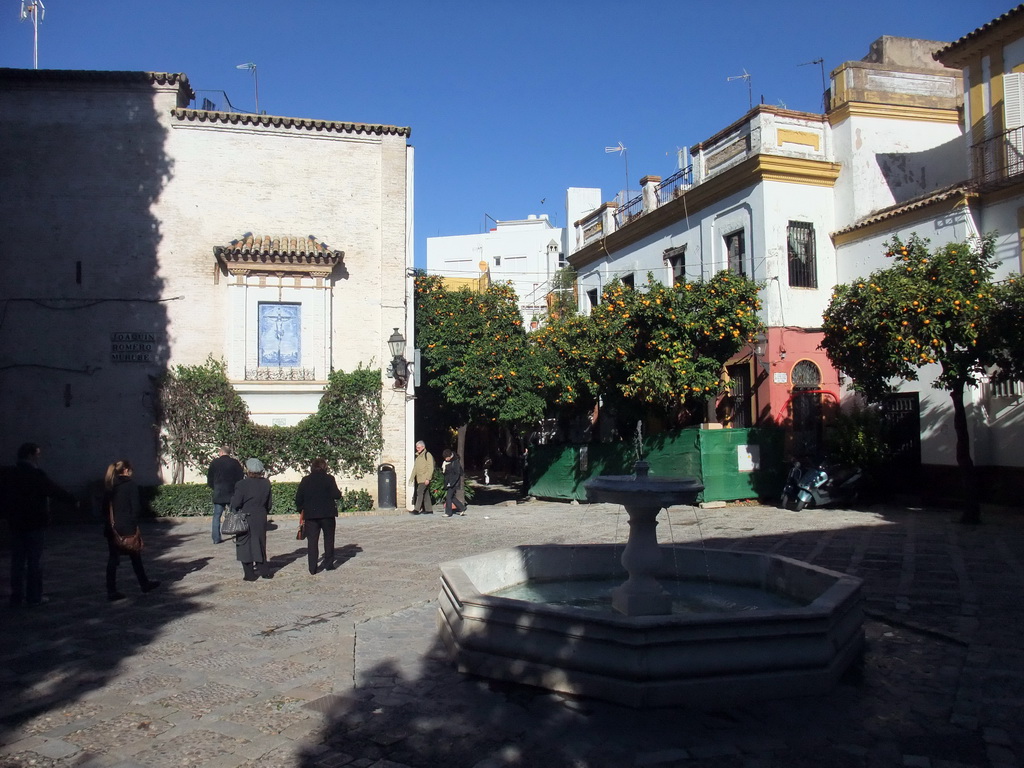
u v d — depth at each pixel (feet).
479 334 67.97
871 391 46.70
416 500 60.08
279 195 62.95
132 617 26.91
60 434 58.54
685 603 24.63
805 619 17.92
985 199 52.65
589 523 52.34
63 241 59.67
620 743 15.52
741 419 65.21
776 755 14.98
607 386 60.70
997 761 14.56
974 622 23.75
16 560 28.68
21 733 16.69
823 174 64.18
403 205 65.00
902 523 45.42
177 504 57.00
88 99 60.64
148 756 15.46
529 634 18.92
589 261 93.91
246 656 22.06
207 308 61.05
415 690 18.78
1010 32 52.34
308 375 61.36
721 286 55.21
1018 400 49.52
